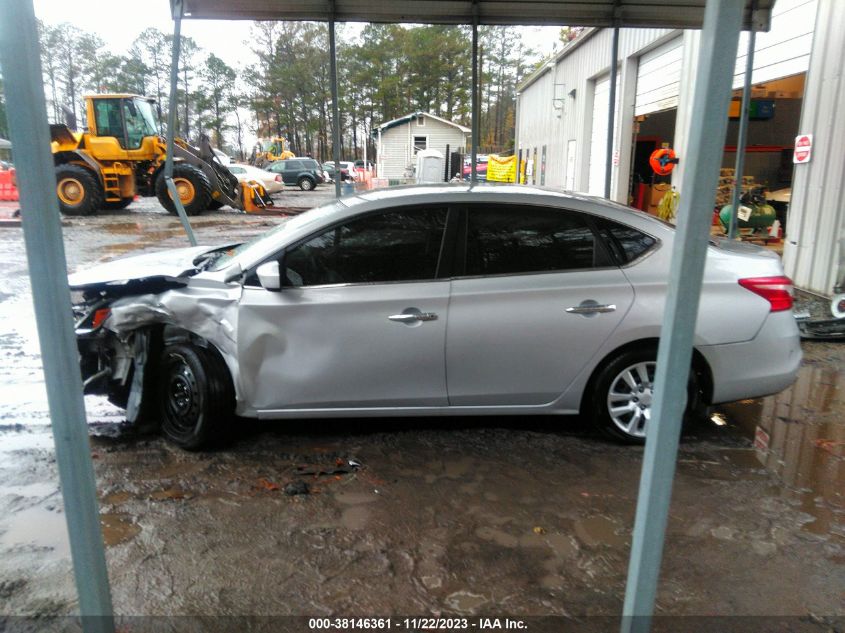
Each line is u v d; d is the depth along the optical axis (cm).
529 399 409
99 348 434
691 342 171
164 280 400
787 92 1270
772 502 352
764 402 501
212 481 371
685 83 1186
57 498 350
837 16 766
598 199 425
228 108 7438
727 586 284
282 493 357
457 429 442
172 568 291
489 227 404
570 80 2097
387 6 639
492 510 342
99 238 1438
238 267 401
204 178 1973
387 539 315
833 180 780
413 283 396
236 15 627
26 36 158
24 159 162
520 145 3158
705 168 160
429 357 396
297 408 402
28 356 593
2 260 1111
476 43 654
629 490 363
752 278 403
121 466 388
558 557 303
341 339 391
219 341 395
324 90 7094
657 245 405
